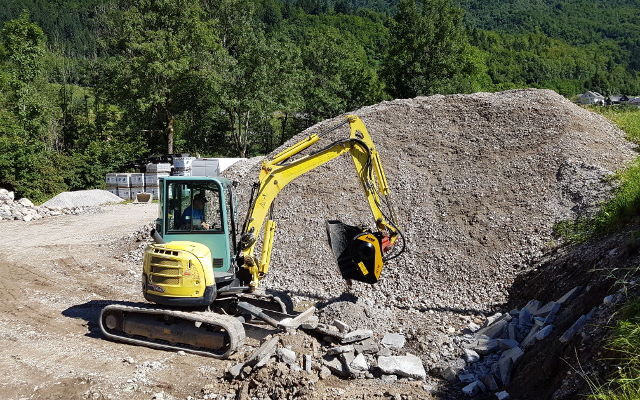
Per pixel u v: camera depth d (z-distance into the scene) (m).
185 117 39.72
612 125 15.14
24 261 13.88
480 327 8.41
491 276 9.84
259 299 9.27
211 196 8.69
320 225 12.01
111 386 6.87
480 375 6.98
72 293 11.20
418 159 13.09
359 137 8.95
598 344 5.88
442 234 10.95
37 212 21.48
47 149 34.50
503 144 13.02
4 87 36.81
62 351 8.01
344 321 8.40
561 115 13.86
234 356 7.84
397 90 40.66
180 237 8.62
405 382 7.01
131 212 22.02
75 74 51.66
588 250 8.55
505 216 10.95
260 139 44.66
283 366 6.81
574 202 10.80
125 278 12.38
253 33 37.91
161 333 8.15
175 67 34.75
